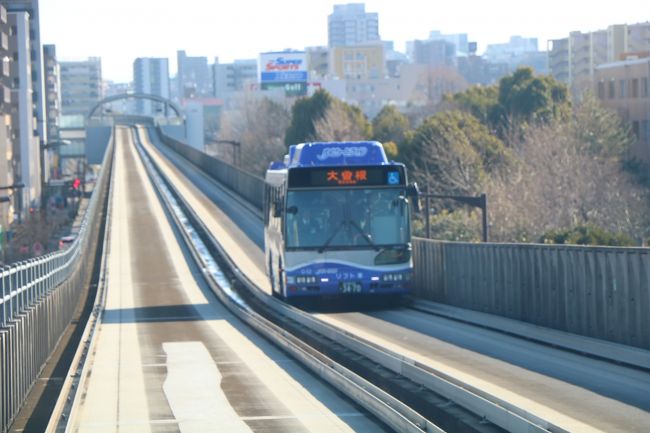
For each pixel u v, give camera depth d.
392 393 27.36
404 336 38.72
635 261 30.73
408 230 47.88
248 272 76.44
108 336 45.44
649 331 29.78
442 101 192.88
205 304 61.84
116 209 125.81
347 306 52.62
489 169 118.25
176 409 25.50
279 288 51.16
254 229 104.81
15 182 174.25
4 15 169.12
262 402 26.20
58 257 47.69
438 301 51.09
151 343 42.00
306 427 22.66
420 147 118.88
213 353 37.62
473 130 122.81
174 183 154.00
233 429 22.67
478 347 34.69
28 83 185.88
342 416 23.98
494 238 90.94
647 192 101.31
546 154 99.38
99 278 75.88
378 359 30.70
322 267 47.38
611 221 91.00
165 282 74.75
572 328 35.47
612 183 95.31
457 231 91.88
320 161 48.09
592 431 19.94
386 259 47.56
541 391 24.88
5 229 125.62
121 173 174.38
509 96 157.62
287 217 47.69
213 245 93.69
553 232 72.62
